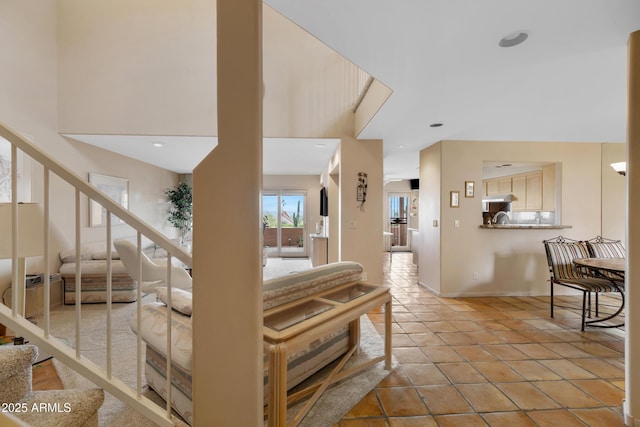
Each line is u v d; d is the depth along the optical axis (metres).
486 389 2.01
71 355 1.20
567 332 2.97
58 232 3.76
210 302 1.09
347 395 1.93
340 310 1.76
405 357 2.45
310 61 4.01
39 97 3.52
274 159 5.75
